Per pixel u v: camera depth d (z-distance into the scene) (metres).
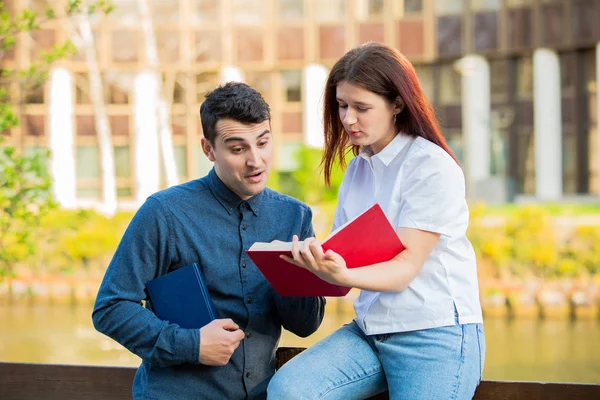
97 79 19.73
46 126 22.41
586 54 22.08
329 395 2.78
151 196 2.98
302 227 3.15
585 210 16.69
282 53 23.30
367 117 2.74
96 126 21.78
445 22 22.98
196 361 2.80
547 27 22.06
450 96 23.47
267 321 3.05
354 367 2.83
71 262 14.61
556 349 10.40
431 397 2.68
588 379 8.83
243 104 2.80
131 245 2.89
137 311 2.84
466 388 2.72
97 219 15.38
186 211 2.95
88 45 19.42
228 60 23.17
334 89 2.90
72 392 3.56
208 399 2.95
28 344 10.75
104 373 3.54
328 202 16.92
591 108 22.08
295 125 23.52
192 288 2.85
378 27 23.27
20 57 20.33
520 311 12.48
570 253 13.24
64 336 11.27
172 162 20.86
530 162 22.77
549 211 15.98
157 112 21.02
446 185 2.69
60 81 22.30
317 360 2.83
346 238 2.52
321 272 2.52
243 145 2.83
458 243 2.75
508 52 22.53
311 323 3.14
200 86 23.44
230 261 2.98
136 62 22.78
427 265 2.73
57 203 6.57
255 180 2.87
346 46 23.20
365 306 2.86
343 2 23.31
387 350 2.78
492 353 10.28
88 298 13.89
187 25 22.95
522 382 3.14
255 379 3.00
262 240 3.04
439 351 2.71
